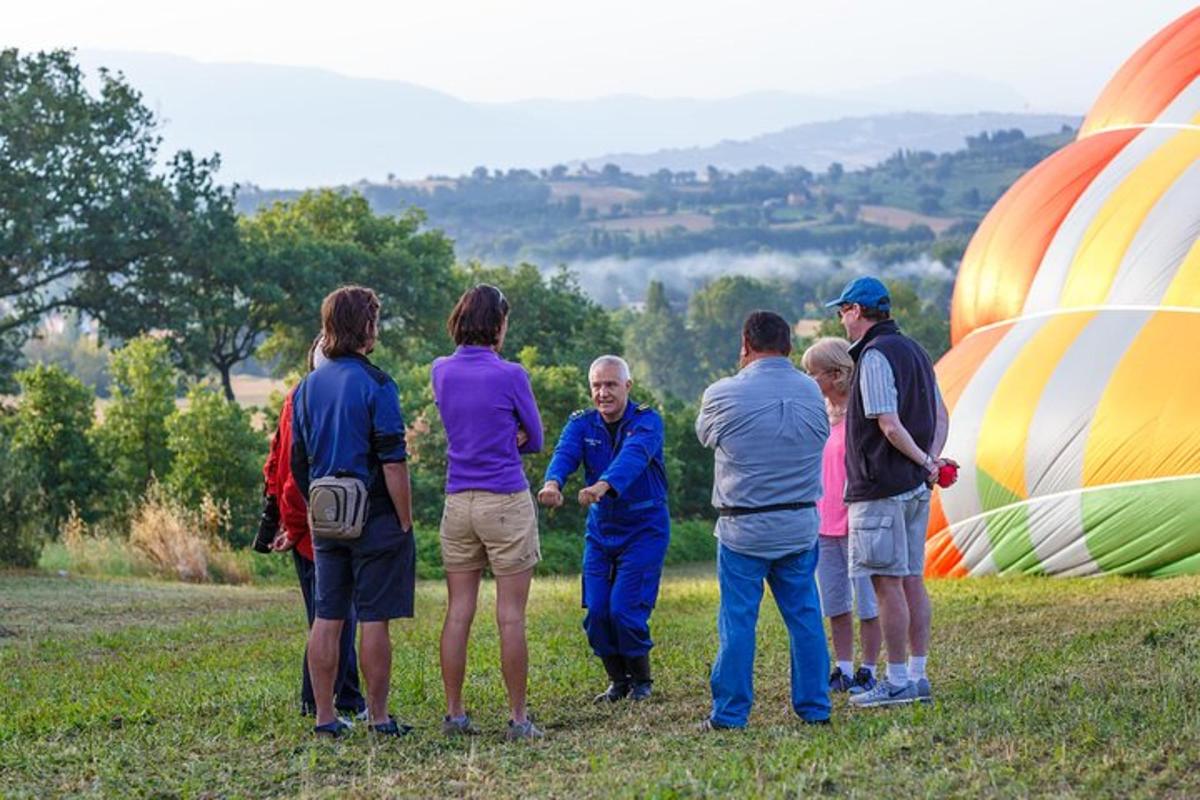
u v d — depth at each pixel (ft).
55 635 56.24
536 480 178.70
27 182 209.77
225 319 231.91
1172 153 80.48
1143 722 29.30
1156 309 75.25
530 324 303.07
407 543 31.53
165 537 97.86
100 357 533.96
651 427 37.01
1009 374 77.66
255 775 28.58
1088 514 72.23
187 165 229.25
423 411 169.99
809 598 32.42
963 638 45.52
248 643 52.60
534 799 25.62
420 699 36.63
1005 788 24.67
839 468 37.55
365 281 269.23
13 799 26.86
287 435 33.17
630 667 37.37
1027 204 84.64
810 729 31.12
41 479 146.00
